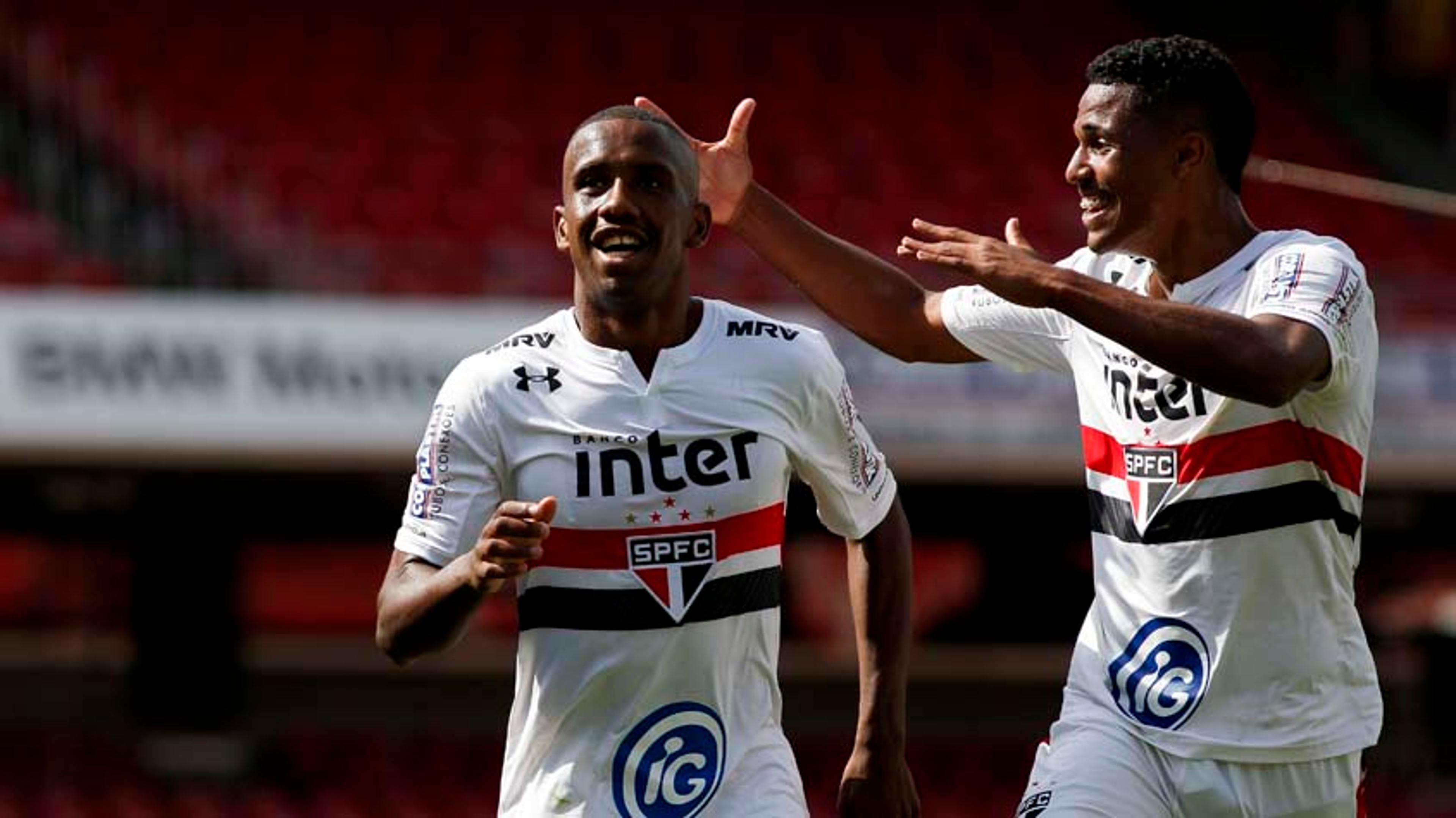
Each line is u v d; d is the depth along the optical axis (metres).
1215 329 14.88
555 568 15.60
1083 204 16.41
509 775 16.03
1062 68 70.19
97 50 61.34
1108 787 16.53
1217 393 15.12
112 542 60.47
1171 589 16.50
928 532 56.41
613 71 66.25
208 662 54.00
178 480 49.97
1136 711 16.69
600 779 15.67
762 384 15.81
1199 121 15.95
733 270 48.88
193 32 63.53
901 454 46.09
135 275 49.34
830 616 60.44
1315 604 16.39
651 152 15.26
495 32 67.38
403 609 15.07
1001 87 68.19
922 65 69.31
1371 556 61.38
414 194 56.50
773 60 68.44
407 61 64.38
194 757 53.78
